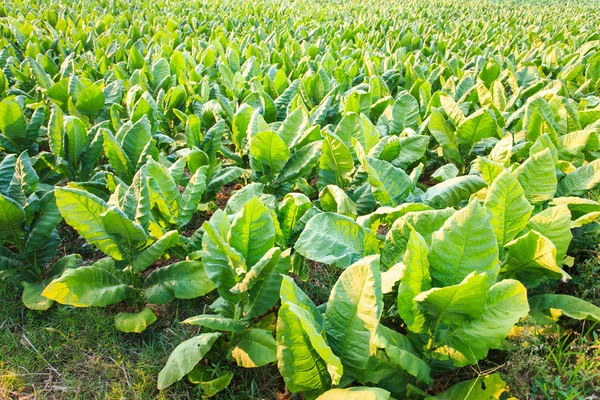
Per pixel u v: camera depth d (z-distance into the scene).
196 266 3.25
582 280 3.50
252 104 5.22
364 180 3.99
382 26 11.19
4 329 3.24
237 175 4.28
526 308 2.30
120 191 3.38
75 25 10.34
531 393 2.64
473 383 2.48
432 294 2.25
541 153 3.29
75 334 3.20
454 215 2.43
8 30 8.80
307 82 5.82
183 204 3.57
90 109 5.19
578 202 3.40
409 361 2.27
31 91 6.24
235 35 10.01
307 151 4.13
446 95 4.84
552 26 11.91
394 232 2.85
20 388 2.85
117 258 3.22
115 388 2.85
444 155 4.96
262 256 2.85
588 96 5.97
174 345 3.15
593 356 2.92
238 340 2.96
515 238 3.02
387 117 5.13
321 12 14.00
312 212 3.27
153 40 8.58
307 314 2.17
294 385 2.38
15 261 3.50
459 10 17.11
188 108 5.70
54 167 4.50
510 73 6.57
